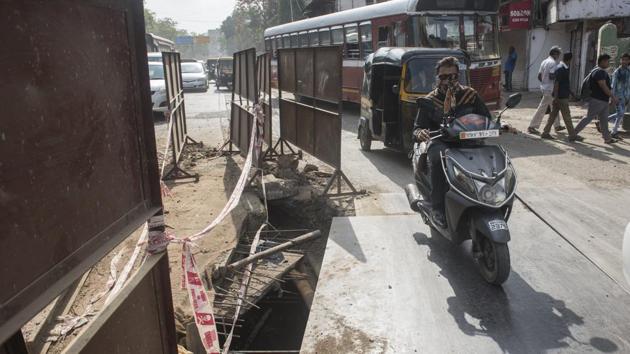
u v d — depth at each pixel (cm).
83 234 164
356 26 1424
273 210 667
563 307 376
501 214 401
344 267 452
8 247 129
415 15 1123
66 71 156
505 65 2050
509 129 431
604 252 469
